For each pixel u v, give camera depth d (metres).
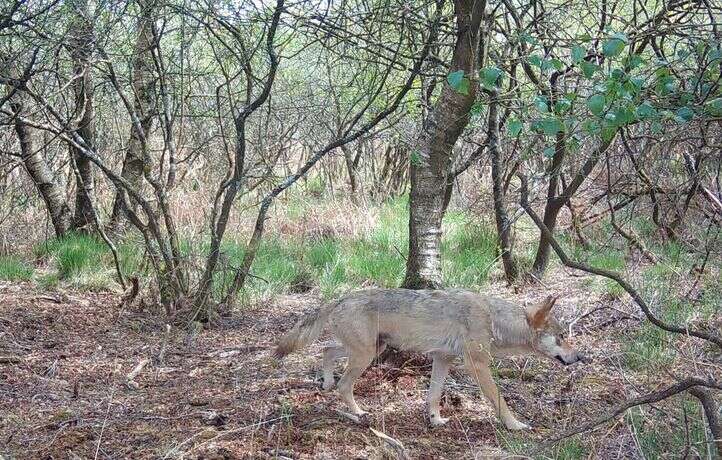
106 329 8.41
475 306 6.02
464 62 6.82
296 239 12.70
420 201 7.22
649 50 9.10
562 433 4.75
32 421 5.88
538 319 6.05
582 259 10.48
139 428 5.73
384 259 10.94
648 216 10.98
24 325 8.37
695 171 6.49
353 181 15.61
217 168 13.32
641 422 5.43
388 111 7.94
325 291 10.12
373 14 7.80
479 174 13.40
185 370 7.16
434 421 5.91
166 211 8.82
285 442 5.47
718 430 4.37
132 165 11.52
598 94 4.75
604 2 8.34
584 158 8.95
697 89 5.26
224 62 10.12
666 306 8.05
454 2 6.81
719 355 6.93
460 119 7.01
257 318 9.05
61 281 10.46
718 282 8.51
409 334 6.05
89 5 8.90
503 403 5.86
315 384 6.68
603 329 8.07
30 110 10.47
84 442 5.47
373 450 5.38
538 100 5.14
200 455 5.23
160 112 10.36
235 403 6.22
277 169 15.89
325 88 13.03
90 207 10.70
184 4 8.23
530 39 5.51
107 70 9.68
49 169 11.99
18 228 12.59
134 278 9.16
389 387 6.60
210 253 8.66
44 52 8.71
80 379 6.85
